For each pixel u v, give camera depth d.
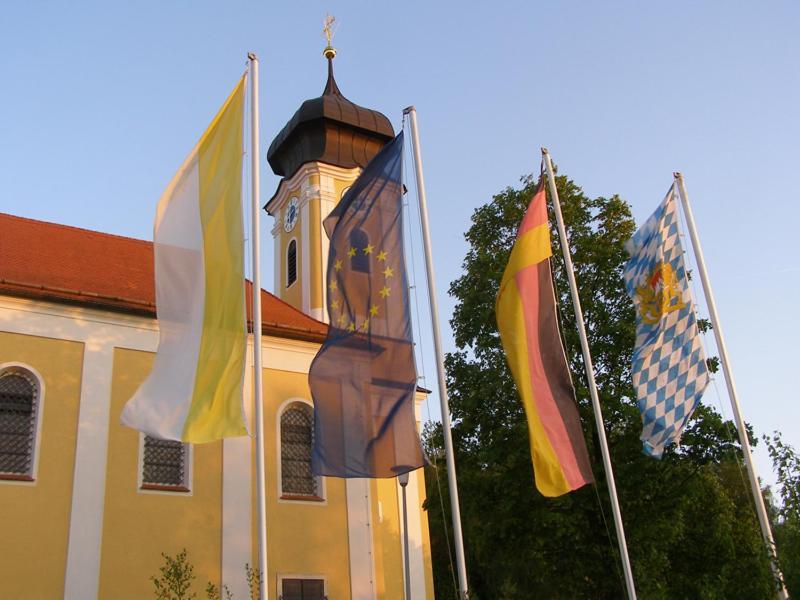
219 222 15.48
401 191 16.58
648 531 23.25
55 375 20.91
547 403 16.75
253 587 21.50
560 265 26.22
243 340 14.72
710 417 23.72
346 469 14.60
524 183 27.86
